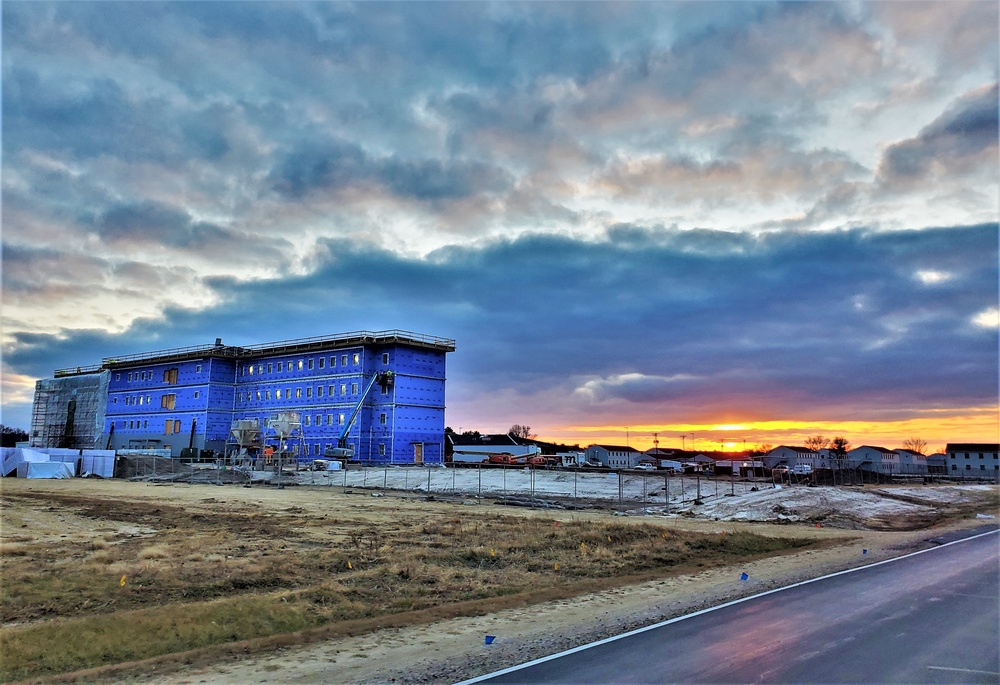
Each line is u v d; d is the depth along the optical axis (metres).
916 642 10.16
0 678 9.24
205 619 12.20
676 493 53.00
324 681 8.83
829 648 9.86
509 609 13.44
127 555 19.61
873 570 18.08
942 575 17.02
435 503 43.84
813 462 128.75
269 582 16.31
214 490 53.22
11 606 13.54
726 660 9.33
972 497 54.53
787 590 15.04
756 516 37.56
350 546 22.17
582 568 19.39
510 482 60.84
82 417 116.62
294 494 49.78
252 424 83.81
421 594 15.66
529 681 8.62
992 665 9.00
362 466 74.81
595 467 71.62
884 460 143.38
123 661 10.23
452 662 9.62
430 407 85.75
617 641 10.61
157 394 103.50
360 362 83.88
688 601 13.97
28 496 42.00
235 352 97.31
